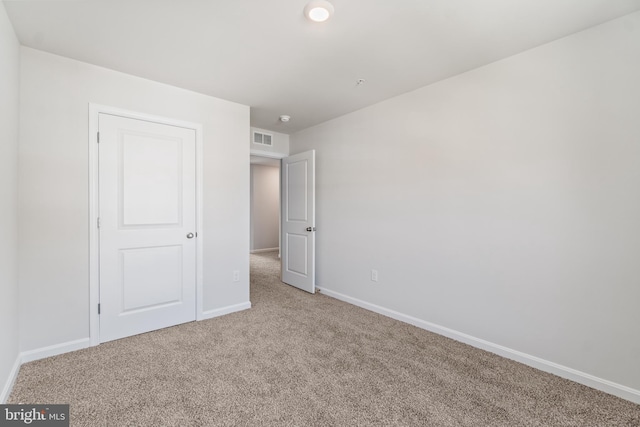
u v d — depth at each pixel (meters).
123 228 2.40
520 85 2.07
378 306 3.07
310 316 2.96
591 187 1.79
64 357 2.08
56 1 1.54
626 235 1.68
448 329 2.49
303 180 3.89
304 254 3.89
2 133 1.58
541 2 1.56
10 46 1.73
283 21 1.72
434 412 1.56
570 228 1.87
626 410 1.60
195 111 2.78
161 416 1.51
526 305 2.05
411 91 2.75
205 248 2.86
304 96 2.89
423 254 2.67
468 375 1.91
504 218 2.15
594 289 1.79
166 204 2.62
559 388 1.78
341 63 2.23
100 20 1.71
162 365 2.00
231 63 2.23
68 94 2.15
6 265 1.66
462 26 1.77
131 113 2.42
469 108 2.34
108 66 2.27
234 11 1.63
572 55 1.85
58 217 2.11
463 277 2.39
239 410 1.56
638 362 1.66
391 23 1.74
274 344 2.33
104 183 2.31
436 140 2.56
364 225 3.22
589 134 1.79
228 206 3.01
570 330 1.87
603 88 1.74
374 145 3.11
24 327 1.99
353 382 1.83
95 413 1.52
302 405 1.61
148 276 2.54
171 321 2.67
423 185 2.66
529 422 1.50
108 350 2.20
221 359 2.09
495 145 2.20
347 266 3.44
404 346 2.32
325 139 3.73
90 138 2.24
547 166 1.95
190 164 2.75
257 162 6.78
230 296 3.05
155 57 2.14
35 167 2.02
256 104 3.10
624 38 1.67
